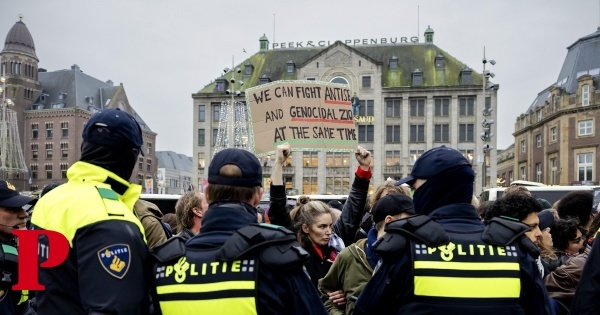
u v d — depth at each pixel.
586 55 46.50
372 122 56.66
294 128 5.84
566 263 3.87
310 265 4.60
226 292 2.16
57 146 76.94
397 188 4.88
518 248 2.50
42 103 80.12
